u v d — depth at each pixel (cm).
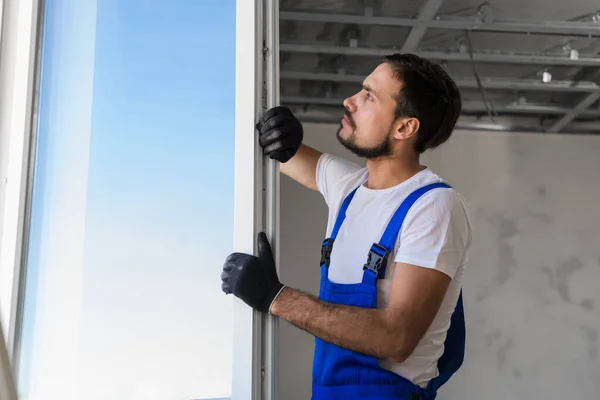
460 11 335
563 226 473
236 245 120
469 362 443
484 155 480
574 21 343
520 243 467
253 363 117
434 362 144
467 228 143
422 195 140
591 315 459
